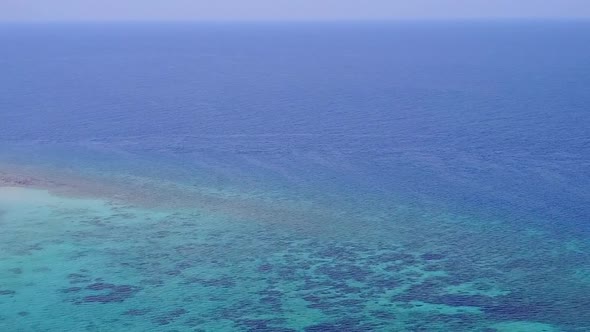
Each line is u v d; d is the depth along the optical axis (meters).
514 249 37.03
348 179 50.91
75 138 64.88
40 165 54.34
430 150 59.81
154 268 34.69
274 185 49.31
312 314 29.89
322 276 33.81
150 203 44.97
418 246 37.66
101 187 48.38
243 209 43.94
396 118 75.75
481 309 30.16
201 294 31.88
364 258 36.03
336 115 78.38
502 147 60.47
